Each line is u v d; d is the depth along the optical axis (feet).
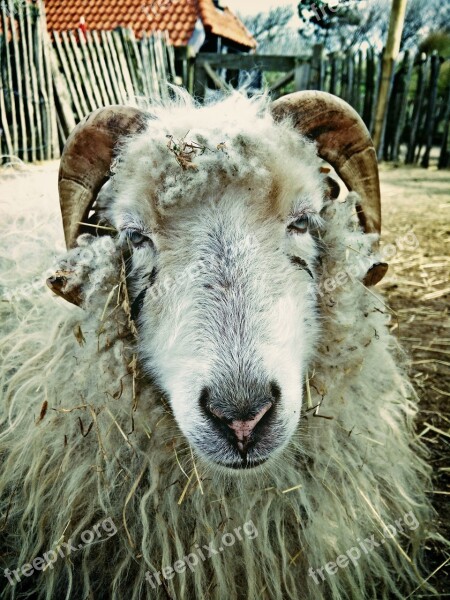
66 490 1.17
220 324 1.05
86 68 6.40
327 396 1.25
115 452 1.18
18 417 1.24
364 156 1.27
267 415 1.01
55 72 5.88
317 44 6.95
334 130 1.25
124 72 6.81
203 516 1.17
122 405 1.18
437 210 4.39
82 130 1.17
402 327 2.40
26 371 1.28
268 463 1.09
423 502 1.35
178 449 1.19
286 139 1.19
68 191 1.22
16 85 5.59
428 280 2.94
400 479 1.34
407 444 1.43
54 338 1.26
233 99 1.37
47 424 1.21
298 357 1.12
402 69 6.79
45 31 5.66
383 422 1.32
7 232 1.56
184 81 7.48
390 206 4.56
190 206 1.14
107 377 1.18
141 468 1.18
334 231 1.26
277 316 1.07
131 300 1.22
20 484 1.27
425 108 6.83
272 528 1.21
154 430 1.20
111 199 1.29
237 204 1.14
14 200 1.72
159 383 1.19
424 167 6.91
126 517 1.18
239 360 1.01
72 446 1.20
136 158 1.16
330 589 1.19
